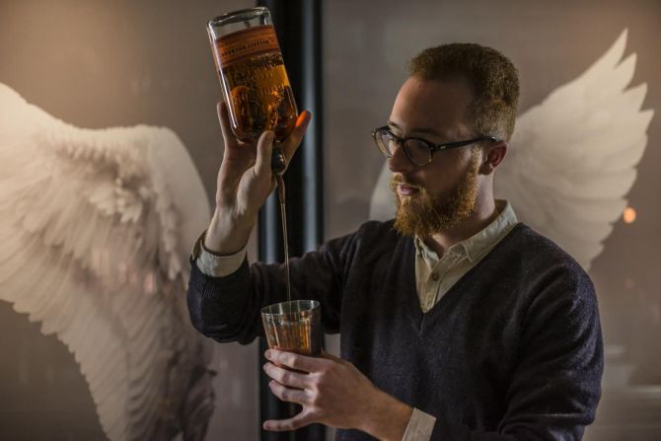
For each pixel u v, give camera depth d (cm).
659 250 187
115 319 177
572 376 109
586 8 183
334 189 183
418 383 121
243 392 183
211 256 121
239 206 116
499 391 117
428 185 116
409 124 115
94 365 176
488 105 117
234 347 182
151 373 179
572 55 183
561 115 184
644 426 188
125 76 174
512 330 115
